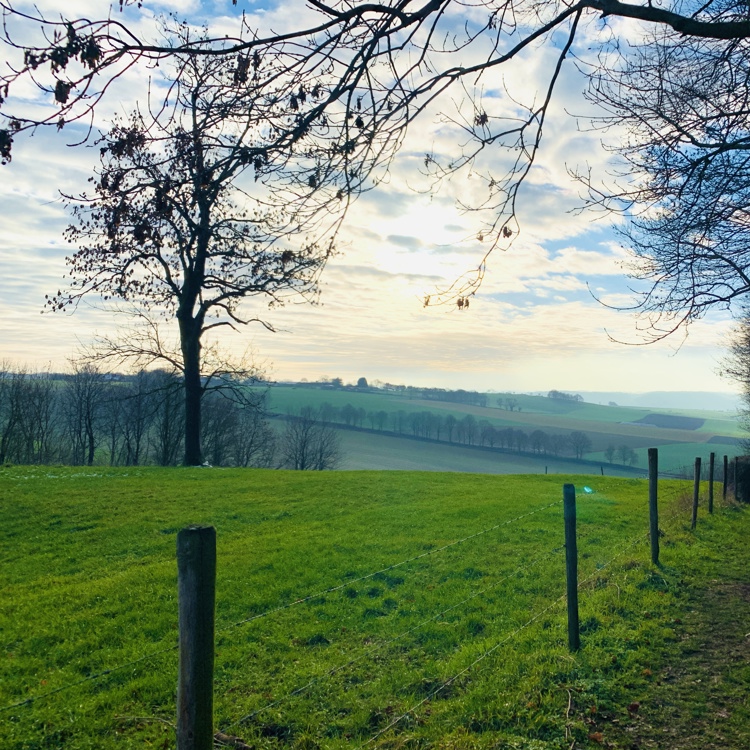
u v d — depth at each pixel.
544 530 15.99
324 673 7.58
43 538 16.72
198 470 29.42
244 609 10.41
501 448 94.56
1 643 9.34
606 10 5.04
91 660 8.53
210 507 20.22
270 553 14.09
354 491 23.33
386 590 11.18
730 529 15.85
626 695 6.48
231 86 4.18
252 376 34.62
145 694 7.32
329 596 10.90
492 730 5.77
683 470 73.50
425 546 14.44
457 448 93.81
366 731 6.14
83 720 6.70
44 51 3.44
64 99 3.49
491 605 9.91
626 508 19.91
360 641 8.80
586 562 12.56
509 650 7.70
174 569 13.23
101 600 11.25
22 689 7.68
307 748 5.93
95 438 64.06
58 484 24.31
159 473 28.08
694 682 6.82
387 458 85.88
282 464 74.50
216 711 6.67
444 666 7.50
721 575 11.23
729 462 26.33
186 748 3.31
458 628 8.93
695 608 9.41
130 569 13.53
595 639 7.85
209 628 3.36
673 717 6.04
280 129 4.36
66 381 57.91
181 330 31.55
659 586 10.33
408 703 6.55
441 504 20.36
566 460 86.12
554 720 5.88
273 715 6.50
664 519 17.42
